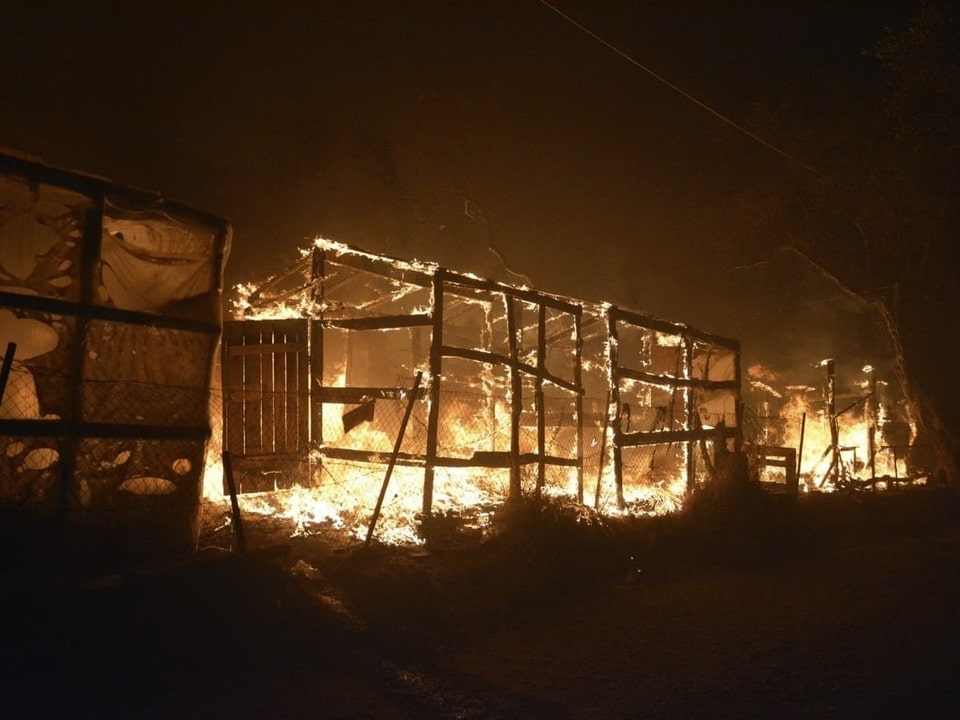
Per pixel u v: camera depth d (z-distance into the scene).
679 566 10.52
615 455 13.00
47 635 5.68
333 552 8.38
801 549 12.03
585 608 8.38
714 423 18.72
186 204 8.04
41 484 6.82
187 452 7.82
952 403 20.62
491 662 6.56
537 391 12.27
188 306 8.04
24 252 7.03
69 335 7.09
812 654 7.00
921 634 7.67
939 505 17.06
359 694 5.67
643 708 5.66
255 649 6.16
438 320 10.80
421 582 8.09
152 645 5.86
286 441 10.81
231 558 7.32
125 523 7.25
